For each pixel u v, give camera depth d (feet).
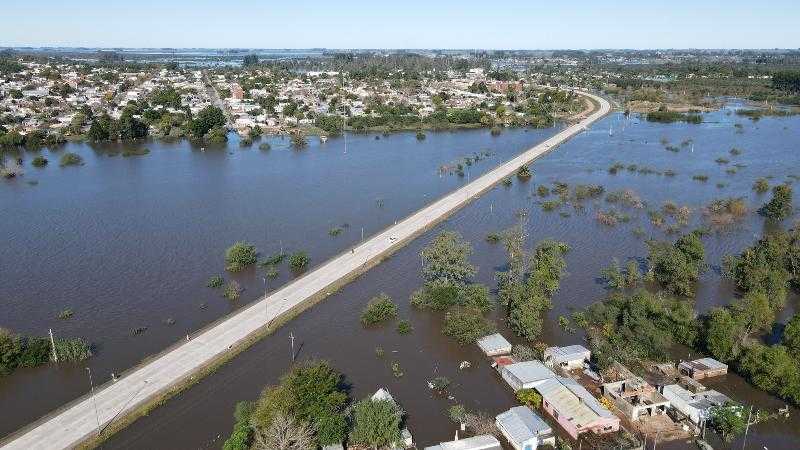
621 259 378.94
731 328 258.78
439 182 574.97
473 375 252.21
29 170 630.74
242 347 262.06
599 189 533.14
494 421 218.79
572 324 293.84
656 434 212.43
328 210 483.10
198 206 495.00
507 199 516.73
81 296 322.14
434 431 214.69
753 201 506.89
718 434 212.64
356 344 273.95
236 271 356.59
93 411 216.74
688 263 335.67
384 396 220.23
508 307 306.35
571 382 235.20
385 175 606.96
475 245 402.11
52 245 400.67
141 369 243.40
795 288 338.75
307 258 367.86
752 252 345.10
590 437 210.38
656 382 240.73
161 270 357.82
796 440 210.38
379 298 302.86
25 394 235.61
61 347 258.16
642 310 276.82
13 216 465.47
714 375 247.91
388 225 442.91
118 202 506.89
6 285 336.29
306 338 276.41
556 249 339.57
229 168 644.69
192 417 219.00
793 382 226.58
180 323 292.20
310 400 204.54
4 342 253.85
